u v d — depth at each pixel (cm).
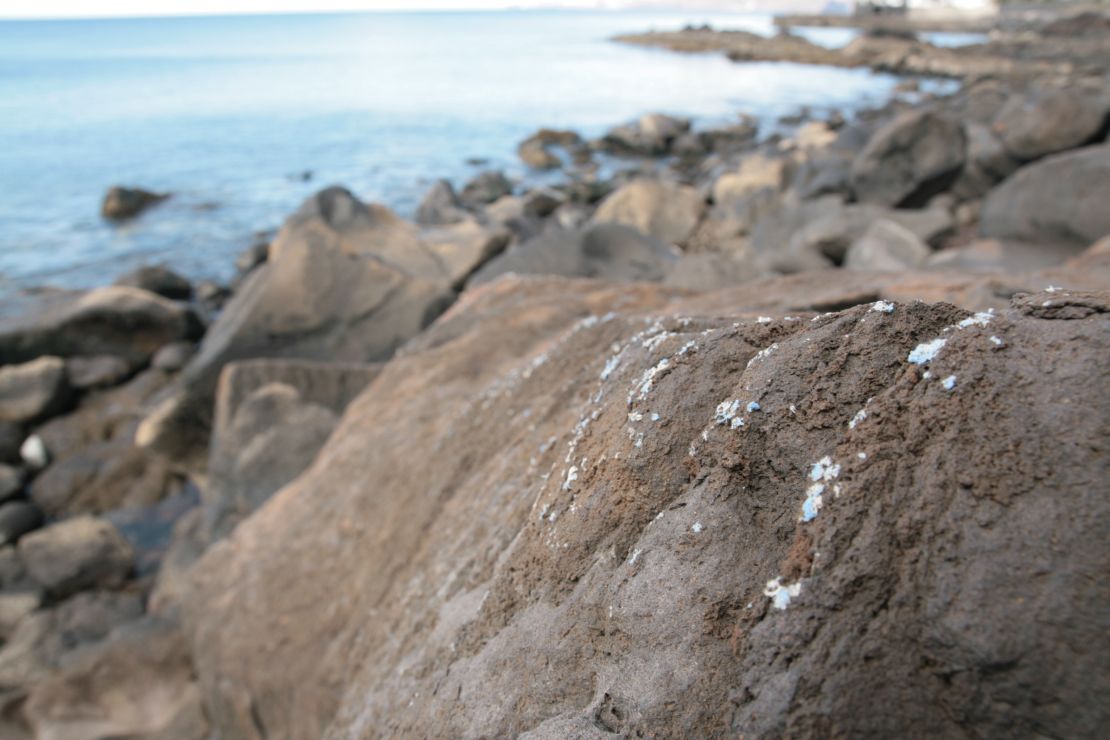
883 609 115
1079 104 1133
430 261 1273
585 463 180
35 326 1191
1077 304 123
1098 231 887
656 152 2789
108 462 1005
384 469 392
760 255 1237
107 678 513
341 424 511
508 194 2208
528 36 12325
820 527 125
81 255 1858
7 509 912
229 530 689
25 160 2947
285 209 2220
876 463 124
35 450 1025
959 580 110
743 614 130
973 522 112
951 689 108
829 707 112
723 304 452
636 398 173
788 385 145
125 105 4528
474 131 3303
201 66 7619
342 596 346
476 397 367
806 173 1502
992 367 121
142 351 1241
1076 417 111
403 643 246
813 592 120
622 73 5375
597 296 527
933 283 418
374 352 963
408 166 2700
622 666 145
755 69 5403
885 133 1217
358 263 967
